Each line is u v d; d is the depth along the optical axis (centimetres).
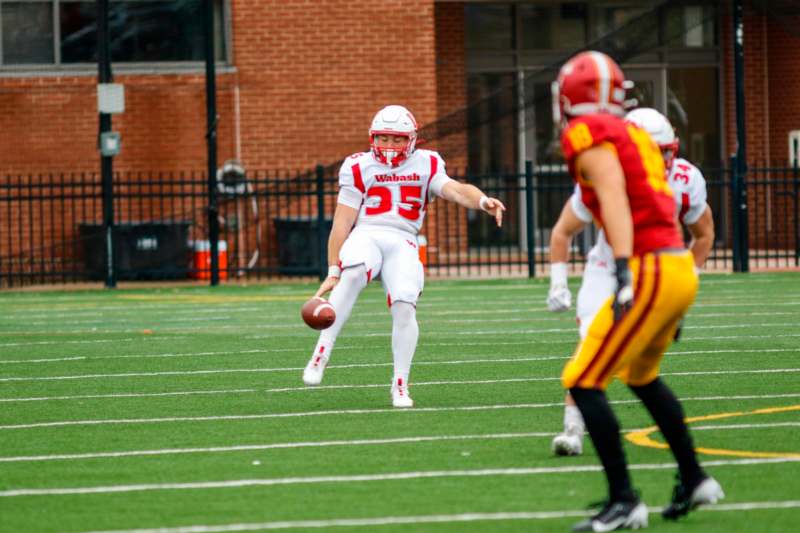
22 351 4753
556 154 9225
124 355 4606
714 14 8169
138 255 8138
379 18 8369
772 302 6112
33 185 7769
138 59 8369
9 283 7769
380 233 3381
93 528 2192
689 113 9300
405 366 3403
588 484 2441
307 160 8394
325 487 2466
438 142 8131
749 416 3136
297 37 8356
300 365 4262
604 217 2100
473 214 9244
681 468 2180
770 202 9181
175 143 8394
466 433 2998
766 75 9169
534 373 3975
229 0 8362
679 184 2744
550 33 9162
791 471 2516
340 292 3362
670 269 2102
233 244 8419
